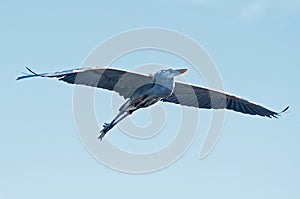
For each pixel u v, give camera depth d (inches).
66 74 789.9
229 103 911.0
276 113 898.7
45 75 778.8
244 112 914.1
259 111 908.0
